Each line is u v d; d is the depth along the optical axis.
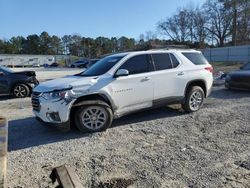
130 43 127.56
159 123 7.08
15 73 12.74
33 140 6.07
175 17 85.50
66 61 90.56
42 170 4.53
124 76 6.74
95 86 6.36
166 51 7.74
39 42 132.38
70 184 3.08
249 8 73.12
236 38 75.06
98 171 4.44
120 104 6.73
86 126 6.32
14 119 8.10
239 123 6.88
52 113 6.10
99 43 130.75
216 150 5.14
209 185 3.88
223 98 10.63
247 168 4.38
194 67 8.09
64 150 5.39
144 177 4.18
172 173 4.28
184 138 5.88
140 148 5.37
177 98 7.72
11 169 4.58
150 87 7.14
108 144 5.65
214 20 79.88
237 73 12.20
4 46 127.94
